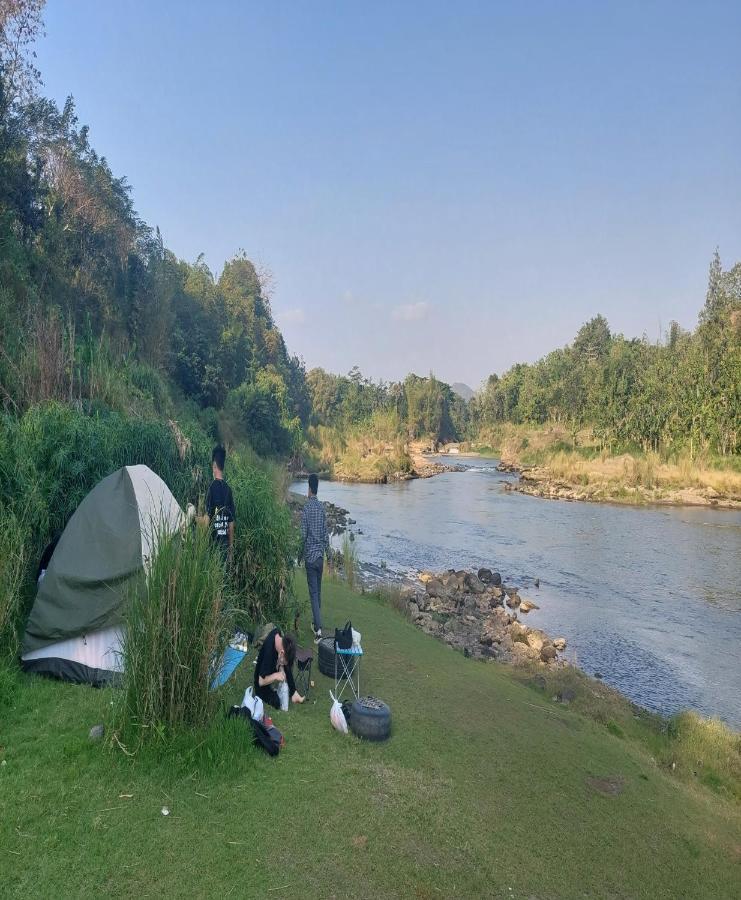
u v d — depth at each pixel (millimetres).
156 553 5660
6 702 5750
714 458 55000
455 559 24219
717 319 75000
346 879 4215
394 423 80250
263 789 5023
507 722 7562
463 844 4855
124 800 4641
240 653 6945
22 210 28125
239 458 11938
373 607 12383
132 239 42719
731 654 14453
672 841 5852
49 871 3898
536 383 120062
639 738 9086
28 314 14953
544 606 18172
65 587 6375
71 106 33594
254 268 103125
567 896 4641
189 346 48500
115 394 13891
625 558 24859
